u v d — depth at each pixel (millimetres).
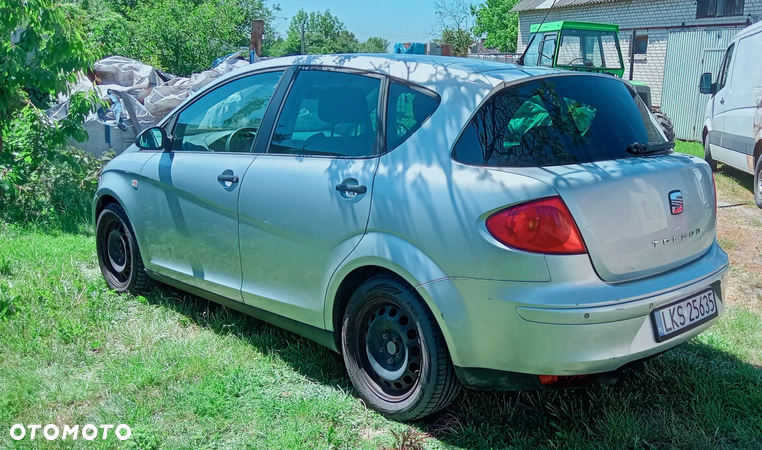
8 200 7465
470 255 2945
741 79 9977
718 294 3379
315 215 3553
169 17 19219
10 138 7672
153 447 3082
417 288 3104
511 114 3113
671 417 3314
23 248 6062
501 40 39375
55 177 7949
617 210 2949
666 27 23516
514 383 2998
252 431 3254
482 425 3275
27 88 9188
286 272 3760
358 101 3607
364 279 3518
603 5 25859
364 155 3463
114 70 11953
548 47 13492
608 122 3318
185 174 4359
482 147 3068
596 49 13164
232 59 12742
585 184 2895
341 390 3648
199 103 4574
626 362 2914
